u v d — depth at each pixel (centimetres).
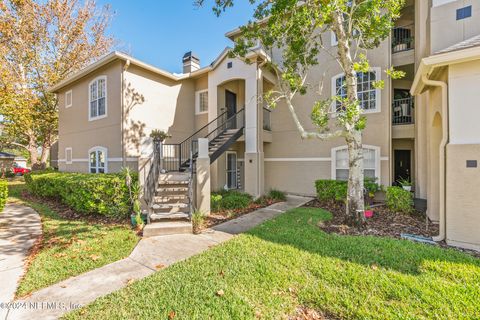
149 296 309
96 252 455
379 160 959
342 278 343
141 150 1063
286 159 1182
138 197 677
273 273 361
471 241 455
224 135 1092
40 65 1620
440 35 764
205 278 351
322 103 639
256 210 813
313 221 647
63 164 1411
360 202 605
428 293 302
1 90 1202
